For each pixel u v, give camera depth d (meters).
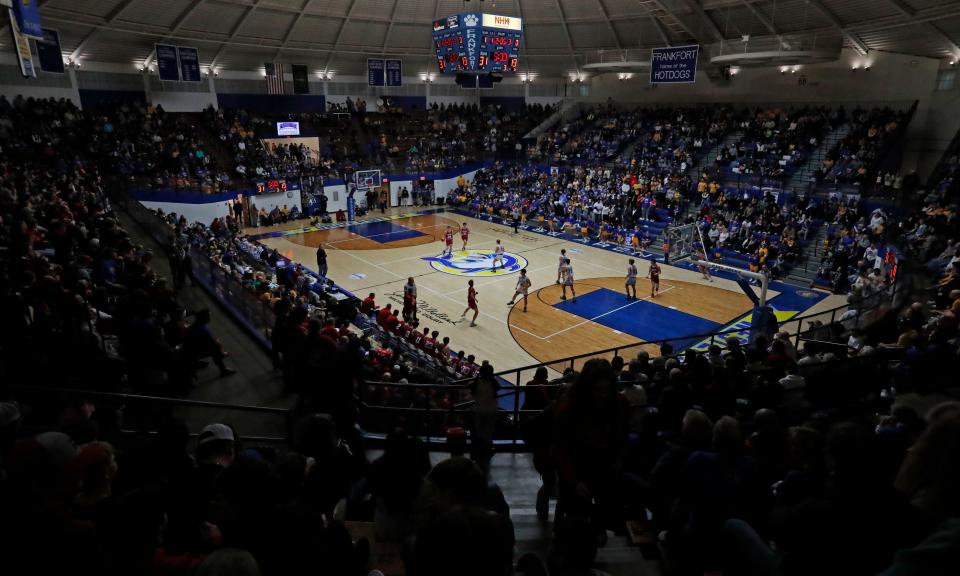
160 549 2.91
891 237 20.47
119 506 2.78
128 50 31.73
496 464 6.86
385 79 39.78
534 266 26.78
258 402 8.63
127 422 6.30
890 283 15.40
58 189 18.03
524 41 39.72
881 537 2.25
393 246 30.47
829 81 31.48
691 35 31.86
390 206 41.69
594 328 19.28
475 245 30.78
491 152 43.97
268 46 35.41
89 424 4.45
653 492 4.33
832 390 6.84
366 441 7.36
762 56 27.17
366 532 4.21
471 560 2.10
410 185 42.28
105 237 13.02
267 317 10.99
